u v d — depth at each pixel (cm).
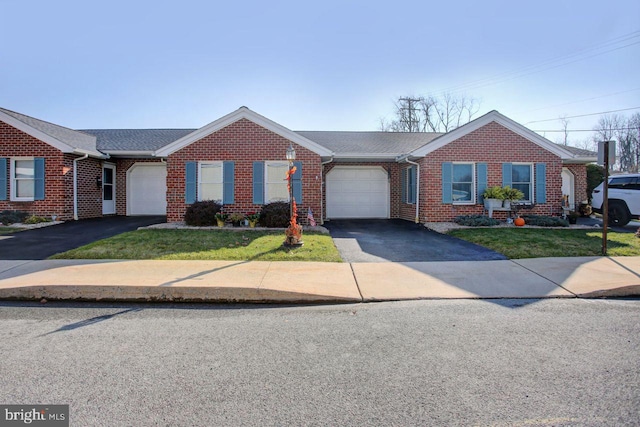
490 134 1348
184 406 269
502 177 1352
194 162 1288
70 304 524
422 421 251
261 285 561
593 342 384
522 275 652
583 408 266
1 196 1307
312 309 505
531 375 314
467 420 252
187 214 1213
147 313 486
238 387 296
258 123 1298
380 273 665
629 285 567
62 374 315
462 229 1170
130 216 1580
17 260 726
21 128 1309
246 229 1139
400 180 1634
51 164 1317
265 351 365
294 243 869
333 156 1395
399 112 4088
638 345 376
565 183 1811
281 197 1313
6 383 300
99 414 259
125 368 327
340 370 325
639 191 1212
